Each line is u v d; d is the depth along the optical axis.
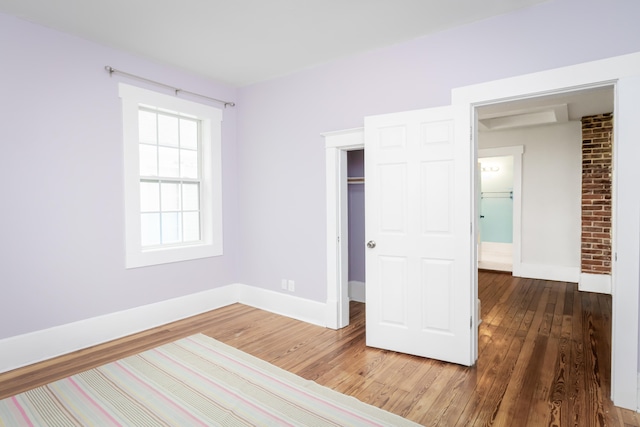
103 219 3.09
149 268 3.43
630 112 2.02
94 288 3.04
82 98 2.95
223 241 4.12
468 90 2.59
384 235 2.90
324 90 3.46
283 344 3.02
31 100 2.67
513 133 5.64
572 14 2.25
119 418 1.96
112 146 3.13
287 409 2.05
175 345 2.98
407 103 2.95
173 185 3.79
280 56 3.29
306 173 3.62
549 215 5.42
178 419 1.95
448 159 2.64
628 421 1.92
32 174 2.69
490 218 8.05
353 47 3.08
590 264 4.75
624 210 2.04
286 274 3.82
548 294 4.60
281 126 3.81
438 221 2.68
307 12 2.52
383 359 2.73
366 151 2.96
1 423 1.92
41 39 2.72
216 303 4.04
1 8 2.47
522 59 2.42
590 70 2.17
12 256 2.60
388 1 2.36
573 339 3.07
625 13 2.10
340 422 1.92
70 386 2.30
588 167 4.79
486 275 5.80
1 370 2.53
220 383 2.34
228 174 4.17
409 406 2.08
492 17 2.54
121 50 3.17
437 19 2.60
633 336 2.02
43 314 2.75
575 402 2.10
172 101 3.57
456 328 2.63
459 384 2.33
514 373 2.47
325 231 3.48
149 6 2.45
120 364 2.62
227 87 4.14
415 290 2.78
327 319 3.45
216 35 2.88
